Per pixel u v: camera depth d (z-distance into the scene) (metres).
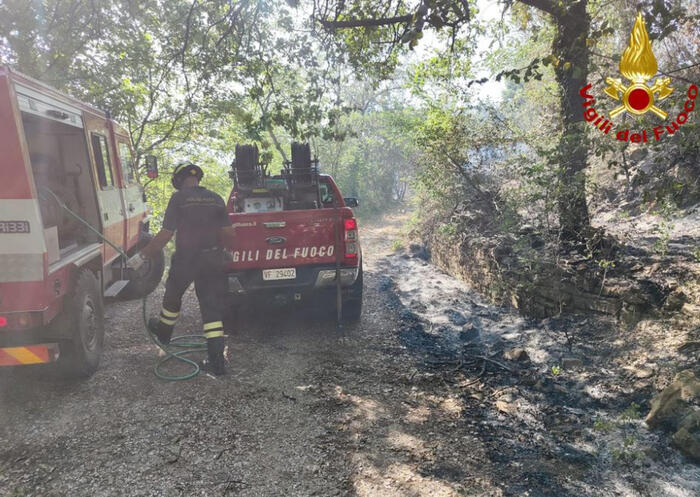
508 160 6.63
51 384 4.17
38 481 2.84
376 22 5.14
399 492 2.75
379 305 6.96
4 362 3.58
